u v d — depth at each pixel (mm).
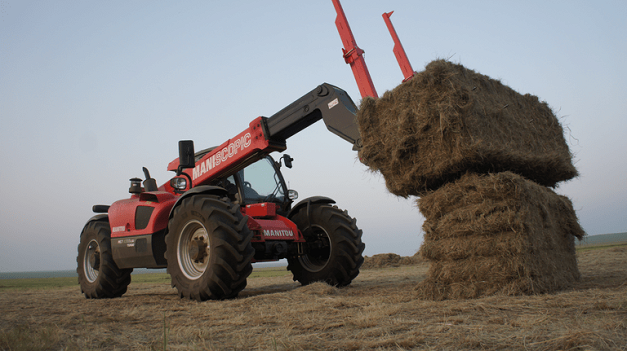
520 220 2443
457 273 2631
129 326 2148
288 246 4180
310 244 4523
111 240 4531
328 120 3711
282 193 4918
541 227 2674
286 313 2322
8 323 2342
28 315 2713
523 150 3051
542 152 3295
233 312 2520
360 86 4910
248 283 6422
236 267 3283
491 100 2938
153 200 4332
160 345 1638
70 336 1890
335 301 2672
